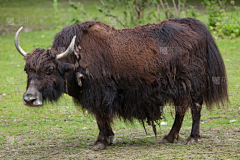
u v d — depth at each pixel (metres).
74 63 12.61
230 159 10.68
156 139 14.38
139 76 12.70
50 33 36.66
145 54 12.77
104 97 12.61
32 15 47.75
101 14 42.56
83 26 13.09
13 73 25.84
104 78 12.62
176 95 13.01
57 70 12.05
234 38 33.59
